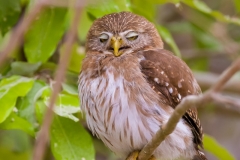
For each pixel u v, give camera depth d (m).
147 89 8.95
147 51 9.63
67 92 9.73
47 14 10.24
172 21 15.60
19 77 9.34
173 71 9.33
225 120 15.55
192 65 14.96
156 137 7.89
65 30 11.28
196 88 9.76
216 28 13.52
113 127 9.00
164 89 9.17
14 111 9.07
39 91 9.26
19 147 12.06
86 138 9.20
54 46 10.26
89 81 9.20
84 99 9.27
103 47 9.75
